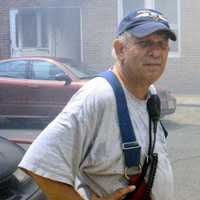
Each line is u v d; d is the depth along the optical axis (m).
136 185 1.60
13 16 13.86
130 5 13.12
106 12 13.25
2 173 2.46
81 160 1.59
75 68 8.14
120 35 1.60
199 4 12.75
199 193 4.37
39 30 13.79
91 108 1.55
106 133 1.56
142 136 1.61
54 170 1.52
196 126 8.09
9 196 2.43
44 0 13.59
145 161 1.60
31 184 2.57
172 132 7.52
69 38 13.66
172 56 13.02
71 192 1.54
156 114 1.65
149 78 1.59
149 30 1.52
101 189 1.61
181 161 5.56
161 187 1.66
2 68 8.24
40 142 1.55
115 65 1.65
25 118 8.09
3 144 2.88
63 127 1.54
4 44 13.93
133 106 1.61
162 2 12.98
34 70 8.09
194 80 12.97
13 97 8.09
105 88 1.57
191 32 12.87
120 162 1.57
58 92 7.84
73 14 13.58
